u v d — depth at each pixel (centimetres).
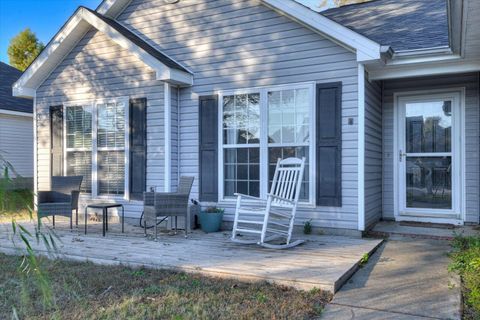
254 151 607
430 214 612
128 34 680
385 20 741
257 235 560
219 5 633
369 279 359
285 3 564
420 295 314
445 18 675
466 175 590
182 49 664
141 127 670
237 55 619
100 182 708
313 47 563
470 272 350
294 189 525
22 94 750
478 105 581
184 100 662
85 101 721
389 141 639
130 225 657
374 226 582
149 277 370
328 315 279
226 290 332
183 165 662
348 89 538
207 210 608
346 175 539
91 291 333
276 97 589
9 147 1237
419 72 546
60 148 744
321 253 436
